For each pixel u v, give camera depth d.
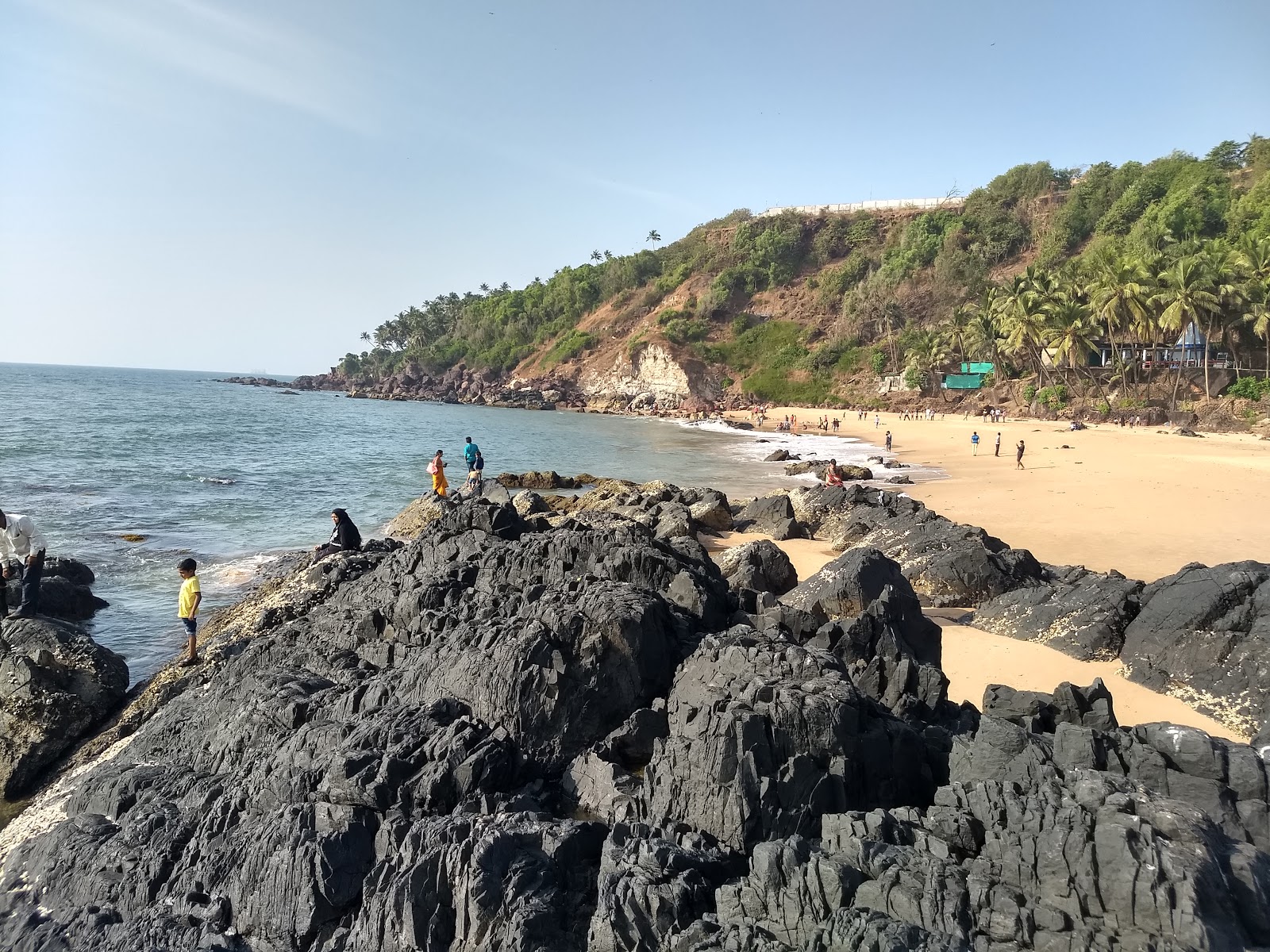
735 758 6.75
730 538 24.45
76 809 9.27
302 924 6.55
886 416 82.38
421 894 6.18
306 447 51.84
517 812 6.89
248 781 8.11
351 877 6.74
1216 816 6.16
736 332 117.56
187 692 11.53
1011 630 14.59
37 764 11.16
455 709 8.33
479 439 63.16
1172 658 12.11
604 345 129.38
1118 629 13.21
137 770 9.23
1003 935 5.16
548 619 8.82
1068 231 91.62
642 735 7.90
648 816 7.05
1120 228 85.12
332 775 7.34
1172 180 84.81
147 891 7.41
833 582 14.23
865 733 7.31
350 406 109.25
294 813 7.25
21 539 13.76
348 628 11.81
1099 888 5.14
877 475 39.19
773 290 122.38
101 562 20.77
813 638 10.45
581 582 10.15
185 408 90.00
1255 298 55.16
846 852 5.95
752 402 102.12
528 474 37.50
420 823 6.72
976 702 11.50
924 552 18.12
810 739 7.06
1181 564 19.47
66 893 7.81
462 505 16.17
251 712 9.25
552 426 80.75
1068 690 8.25
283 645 12.03
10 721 11.21
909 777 7.44
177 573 20.08
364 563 16.48
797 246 125.62
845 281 113.88
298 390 168.50
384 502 31.55
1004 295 76.38
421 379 148.12
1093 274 68.62
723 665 8.14
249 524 26.66
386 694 8.98
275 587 16.81
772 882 5.70
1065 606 14.15
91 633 15.76
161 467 39.03
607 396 117.12
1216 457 40.09
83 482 33.47
